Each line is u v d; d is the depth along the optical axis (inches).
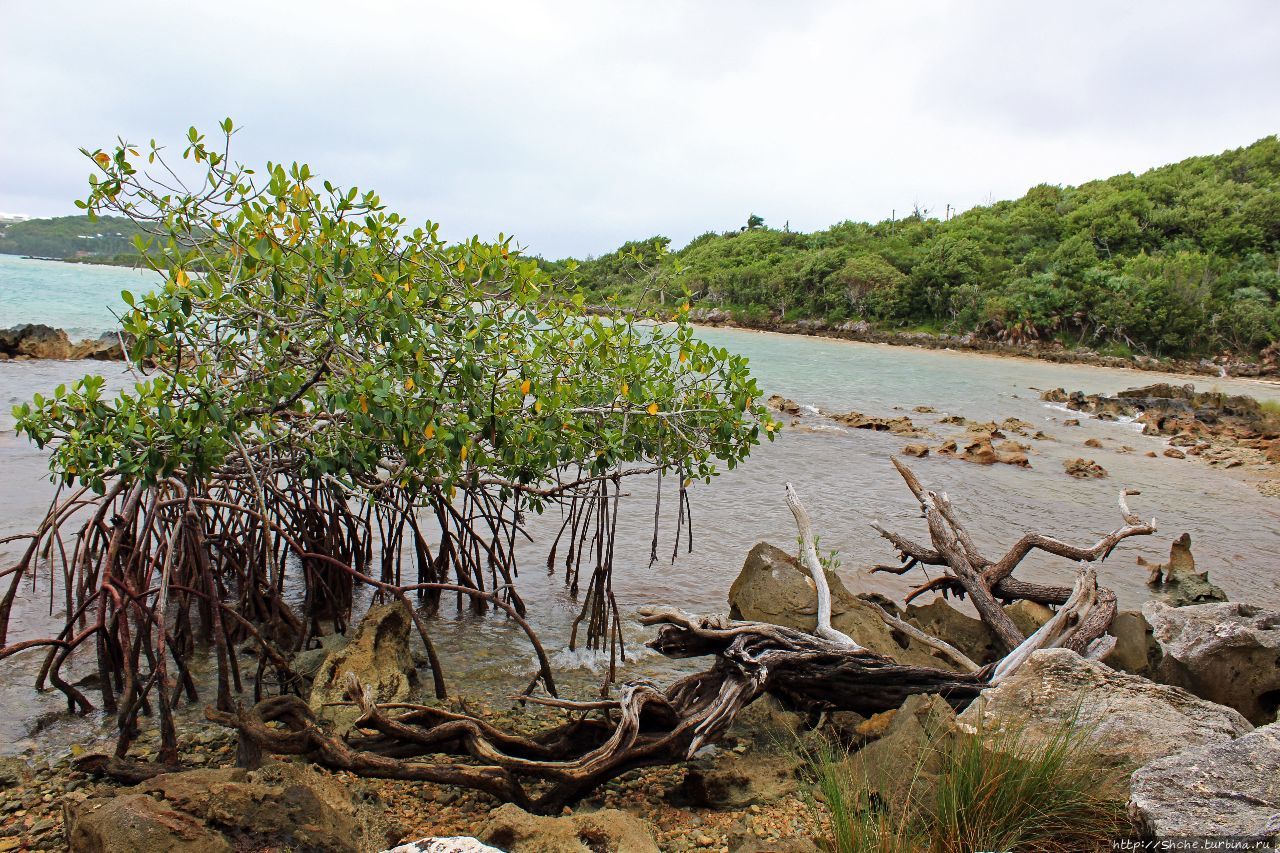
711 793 204.4
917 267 3336.6
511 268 273.4
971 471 748.0
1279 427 1192.2
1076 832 177.8
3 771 210.1
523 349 298.7
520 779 218.1
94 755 213.8
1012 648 292.0
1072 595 282.8
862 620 293.4
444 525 346.9
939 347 2974.9
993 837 173.8
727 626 236.4
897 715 221.6
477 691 275.4
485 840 164.2
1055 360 2755.9
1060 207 4252.0
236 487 341.7
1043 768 183.5
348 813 175.9
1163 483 765.9
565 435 301.1
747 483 625.3
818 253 3636.8
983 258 3380.9
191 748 227.1
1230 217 3607.3
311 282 258.4
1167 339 2790.4
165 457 242.4
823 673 239.5
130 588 239.0
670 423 315.6
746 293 3661.4
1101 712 209.9
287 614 291.4
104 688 246.4
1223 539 563.5
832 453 787.4
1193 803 154.4
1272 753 166.2
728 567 423.5
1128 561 482.3
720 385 333.7
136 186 238.7
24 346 1019.9
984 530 539.2
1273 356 2662.4
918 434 936.9
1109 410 1347.2
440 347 267.0
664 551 446.6
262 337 258.2
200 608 295.7
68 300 2158.0
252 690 264.8
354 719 231.0
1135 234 3614.7
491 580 390.0
